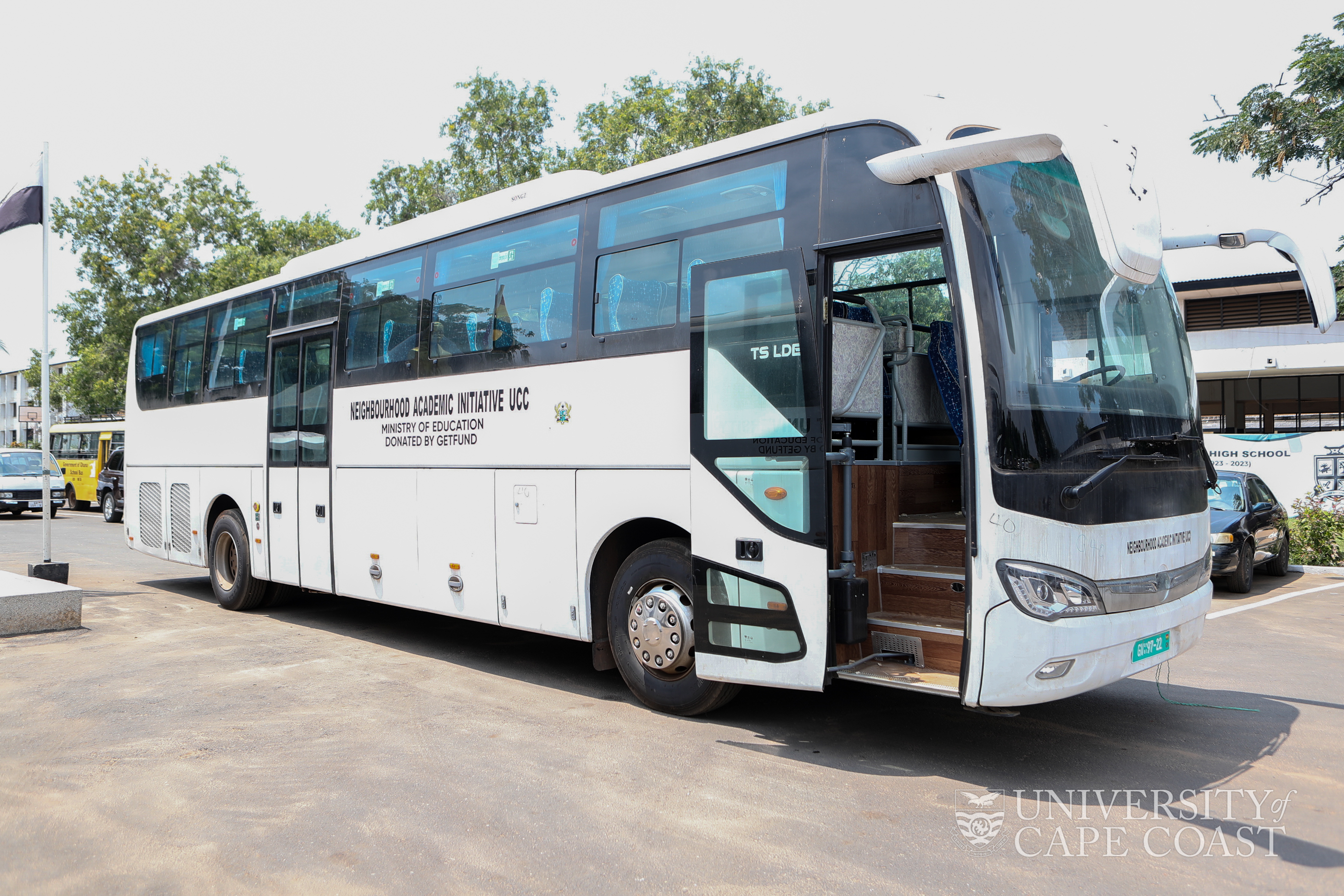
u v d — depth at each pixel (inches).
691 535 216.4
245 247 1403.8
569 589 250.2
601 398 240.8
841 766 193.6
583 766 193.3
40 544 723.4
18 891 139.6
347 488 331.3
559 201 260.7
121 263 1438.2
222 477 405.4
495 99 1339.8
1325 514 574.2
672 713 233.5
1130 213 176.7
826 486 191.6
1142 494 190.4
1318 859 147.9
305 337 357.1
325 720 228.8
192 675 276.8
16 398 3312.0
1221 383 805.2
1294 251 221.3
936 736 215.3
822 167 199.2
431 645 327.9
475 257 284.7
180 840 156.9
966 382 173.3
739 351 207.3
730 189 216.8
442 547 290.5
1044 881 139.9
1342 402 749.9
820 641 191.3
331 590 339.0
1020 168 189.8
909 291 255.9
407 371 305.6
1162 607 192.1
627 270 238.2
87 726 223.1
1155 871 143.6
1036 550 170.9
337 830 160.6
